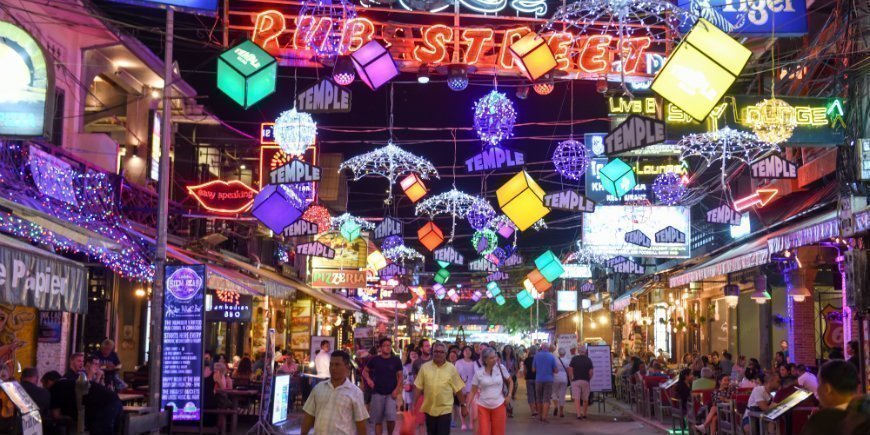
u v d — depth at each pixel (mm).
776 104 15633
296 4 16797
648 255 28812
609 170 16359
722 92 9281
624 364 34281
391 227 25234
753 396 14484
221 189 22859
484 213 27219
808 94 19562
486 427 14047
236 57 10375
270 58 10406
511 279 58906
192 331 16797
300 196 27250
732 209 21875
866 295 13695
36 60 10703
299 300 41125
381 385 16109
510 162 15938
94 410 12414
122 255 17141
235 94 10422
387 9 16766
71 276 10703
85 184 18031
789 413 12445
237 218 23000
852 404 4711
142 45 21859
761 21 15688
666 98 9523
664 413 22703
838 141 15922
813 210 18188
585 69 17250
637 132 12344
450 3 16812
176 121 27562
